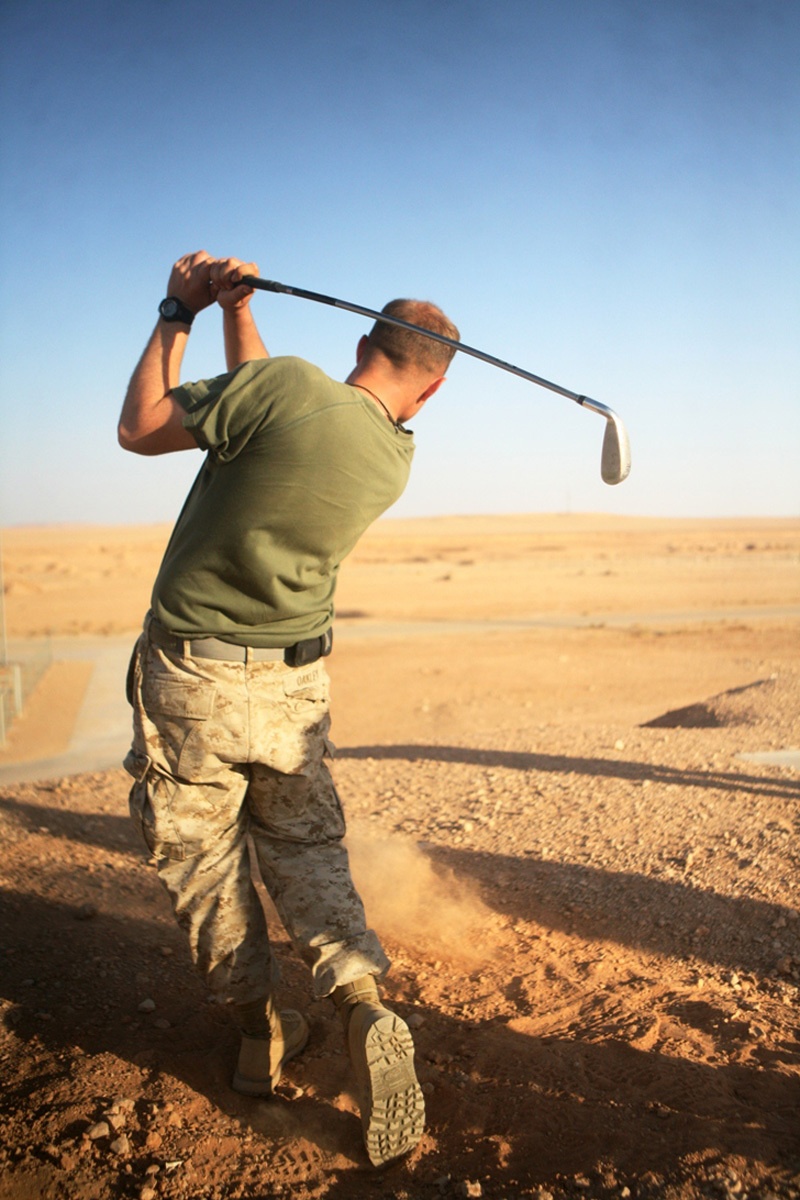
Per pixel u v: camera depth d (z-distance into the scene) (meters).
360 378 2.36
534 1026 2.96
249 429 2.12
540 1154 2.24
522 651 21.06
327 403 2.14
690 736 6.94
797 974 3.31
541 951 3.60
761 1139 2.25
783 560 60.38
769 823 4.68
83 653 22.19
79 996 3.04
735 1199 2.03
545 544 85.69
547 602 33.91
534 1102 2.44
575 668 18.44
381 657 20.41
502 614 29.92
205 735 2.25
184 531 2.25
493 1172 2.20
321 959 2.29
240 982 2.41
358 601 34.34
